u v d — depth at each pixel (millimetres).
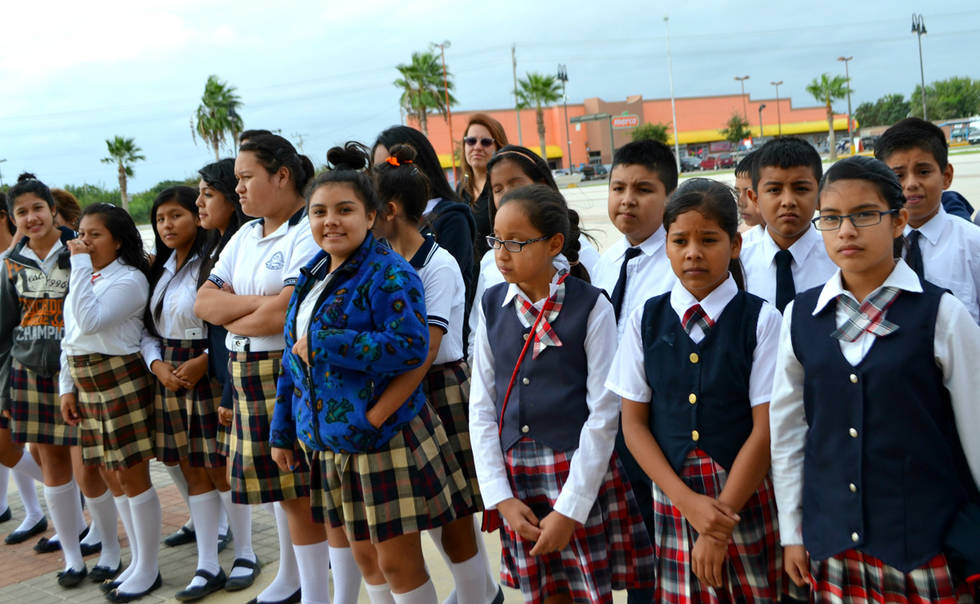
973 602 1988
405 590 2760
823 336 2057
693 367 2264
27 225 4367
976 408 1914
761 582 2277
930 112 76250
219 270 3492
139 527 3885
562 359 2461
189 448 3793
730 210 2250
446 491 2809
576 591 2469
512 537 2504
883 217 1949
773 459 2178
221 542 4391
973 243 2986
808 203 2809
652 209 2994
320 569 3385
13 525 5176
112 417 3822
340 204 2611
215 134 46344
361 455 2646
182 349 3818
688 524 2301
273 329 3176
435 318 2902
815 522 2076
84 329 3699
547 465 2455
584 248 3371
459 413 3070
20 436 4258
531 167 3326
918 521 1928
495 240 2467
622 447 2811
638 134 60625
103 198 46812
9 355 4453
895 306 1973
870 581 2010
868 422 1963
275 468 3246
